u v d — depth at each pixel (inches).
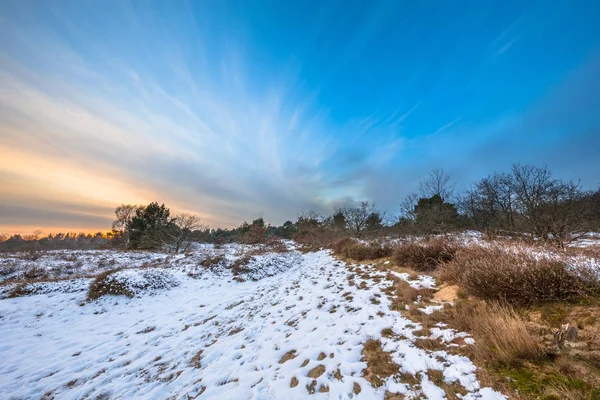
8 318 305.0
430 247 309.3
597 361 92.3
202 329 245.6
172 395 138.3
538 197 442.9
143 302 369.4
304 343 163.2
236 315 272.4
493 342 114.9
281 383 124.0
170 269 541.3
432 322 155.3
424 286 227.6
